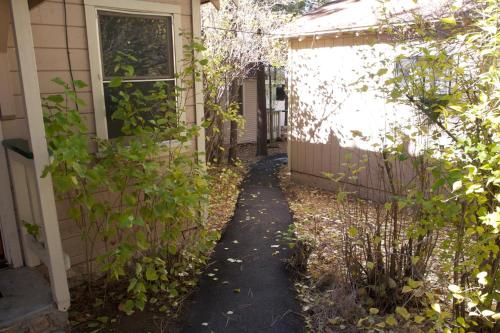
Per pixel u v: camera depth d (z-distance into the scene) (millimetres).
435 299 2920
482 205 2502
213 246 4680
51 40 3457
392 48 3773
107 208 3396
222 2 9477
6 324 2725
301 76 7645
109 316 3326
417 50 3322
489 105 2467
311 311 3383
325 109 7246
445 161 2562
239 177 8570
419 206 3084
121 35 3916
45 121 3084
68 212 3355
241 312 3395
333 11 7707
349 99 6738
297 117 7902
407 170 4379
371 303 3307
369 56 5691
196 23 4508
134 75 4082
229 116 6688
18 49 2598
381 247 3533
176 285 3787
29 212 3424
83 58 3662
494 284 2492
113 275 3236
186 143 4527
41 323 2877
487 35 2527
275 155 11742
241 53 9602
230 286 3840
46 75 3463
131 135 4055
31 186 3293
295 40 7629
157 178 3617
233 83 9570
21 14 2580
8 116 3262
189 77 4535
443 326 2750
